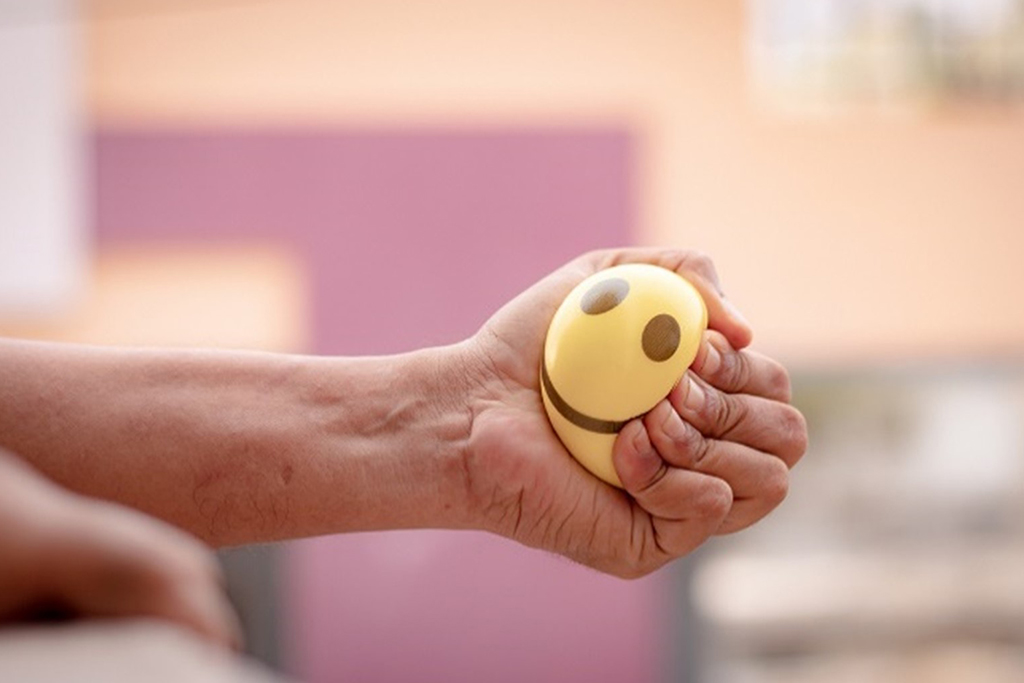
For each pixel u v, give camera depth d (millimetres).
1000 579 3518
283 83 3229
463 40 3295
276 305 3240
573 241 3355
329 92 3242
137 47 3162
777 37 3488
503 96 3316
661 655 3395
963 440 3553
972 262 3584
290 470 1015
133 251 3178
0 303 3076
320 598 3256
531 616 3346
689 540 988
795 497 3457
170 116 3178
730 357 983
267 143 3217
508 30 3312
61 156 3070
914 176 3537
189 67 3188
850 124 3506
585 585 3365
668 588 3383
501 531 1021
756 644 3422
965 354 3564
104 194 3160
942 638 3504
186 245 3197
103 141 3156
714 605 3404
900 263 3541
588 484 984
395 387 1032
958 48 3553
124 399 1032
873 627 3459
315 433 1020
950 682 3514
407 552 3299
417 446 1010
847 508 3484
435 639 3312
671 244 3422
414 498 1008
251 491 1015
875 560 3473
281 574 3225
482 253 3314
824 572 3451
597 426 960
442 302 3299
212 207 3201
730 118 3434
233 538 1029
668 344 957
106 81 3154
